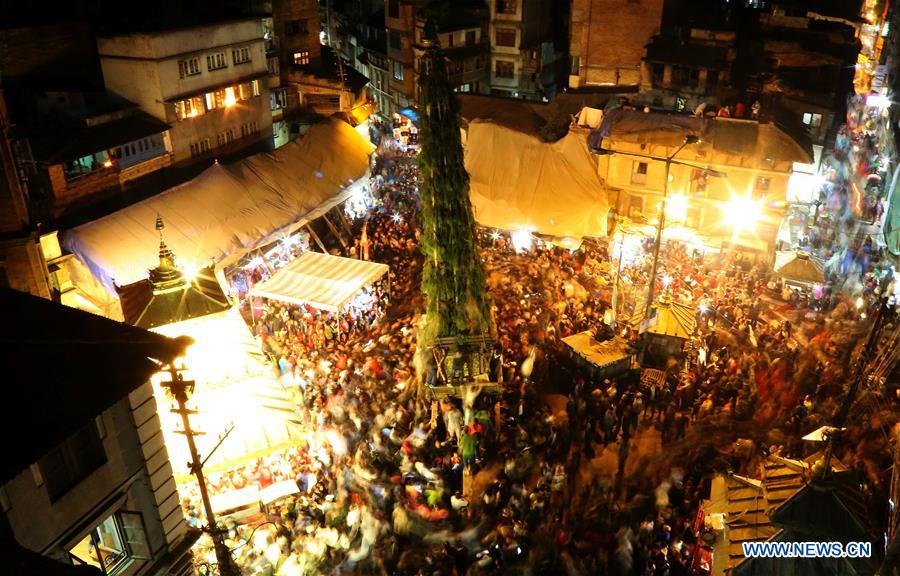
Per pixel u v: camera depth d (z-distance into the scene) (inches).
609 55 2082.9
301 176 1699.1
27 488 508.7
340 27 3307.1
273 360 1218.6
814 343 1221.1
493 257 1653.5
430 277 1047.0
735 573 520.4
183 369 574.9
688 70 1873.8
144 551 616.1
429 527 897.5
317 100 2153.1
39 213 1354.6
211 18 1750.7
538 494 907.4
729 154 1505.9
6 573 455.8
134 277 1293.1
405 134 2378.2
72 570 464.4
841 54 1833.2
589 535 877.8
